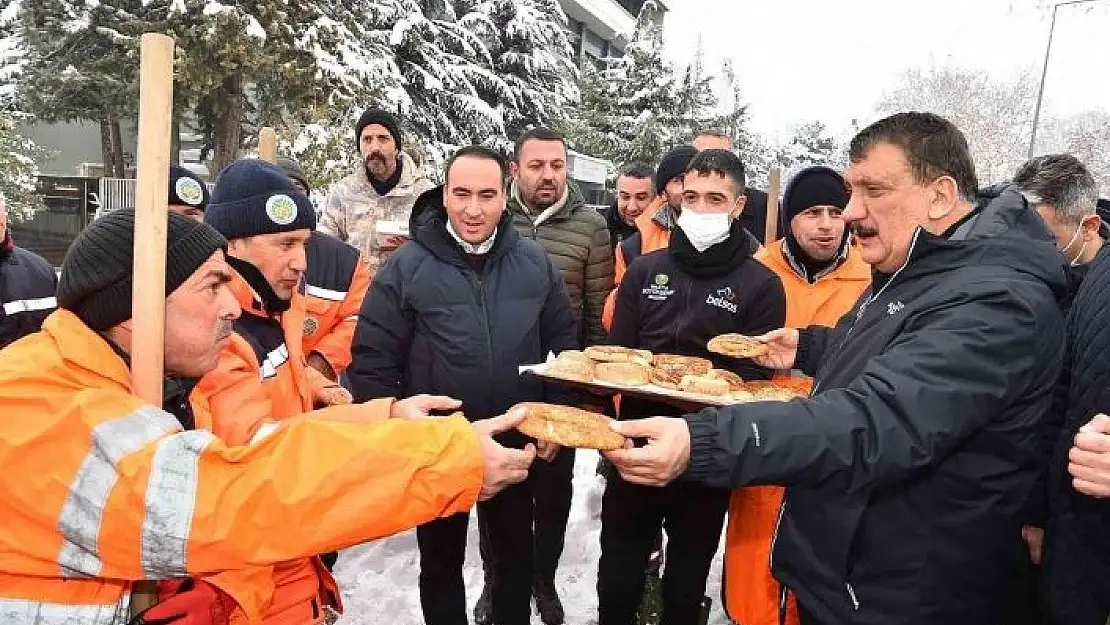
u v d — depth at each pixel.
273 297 2.02
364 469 1.22
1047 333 1.44
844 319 2.00
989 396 1.38
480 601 3.18
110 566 1.17
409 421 1.32
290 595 1.71
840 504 1.55
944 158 1.54
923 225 1.58
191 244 1.37
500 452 1.36
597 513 4.29
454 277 2.46
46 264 2.83
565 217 3.77
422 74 16.66
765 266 2.63
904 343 1.46
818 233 2.81
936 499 1.50
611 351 2.48
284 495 1.18
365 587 3.33
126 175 19.41
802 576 1.64
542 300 2.61
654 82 22.83
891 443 1.37
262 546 1.19
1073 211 2.52
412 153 9.32
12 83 13.61
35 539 1.17
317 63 13.09
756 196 4.90
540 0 22.22
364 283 3.14
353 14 15.06
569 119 22.83
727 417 1.43
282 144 11.13
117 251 1.29
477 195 2.38
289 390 2.06
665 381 2.26
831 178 2.81
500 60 20.31
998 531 1.50
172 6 12.02
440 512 1.30
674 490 2.45
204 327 1.40
